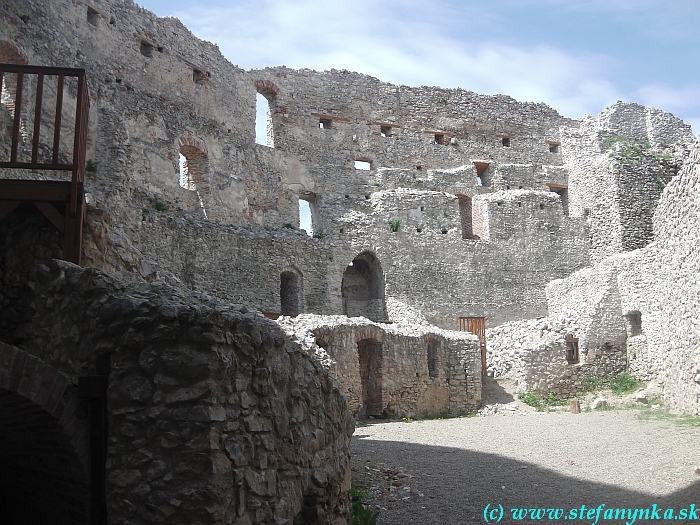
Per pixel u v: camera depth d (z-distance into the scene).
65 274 7.12
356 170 35.94
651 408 19.58
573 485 10.68
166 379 6.03
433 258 33.03
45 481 7.30
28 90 21.20
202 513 5.75
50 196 8.29
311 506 7.23
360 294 32.91
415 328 22.31
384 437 15.91
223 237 25.78
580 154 39.03
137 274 9.64
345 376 18.59
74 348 6.74
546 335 24.92
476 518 9.16
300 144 35.47
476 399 22.55
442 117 40.03
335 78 37.53
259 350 6.76
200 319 6.09
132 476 5.95
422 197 33.66
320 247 30.12
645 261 24.92
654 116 38.53
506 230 34.78
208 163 30.20
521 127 41.72
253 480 6.31
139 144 26.78
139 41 27.78
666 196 18.41
